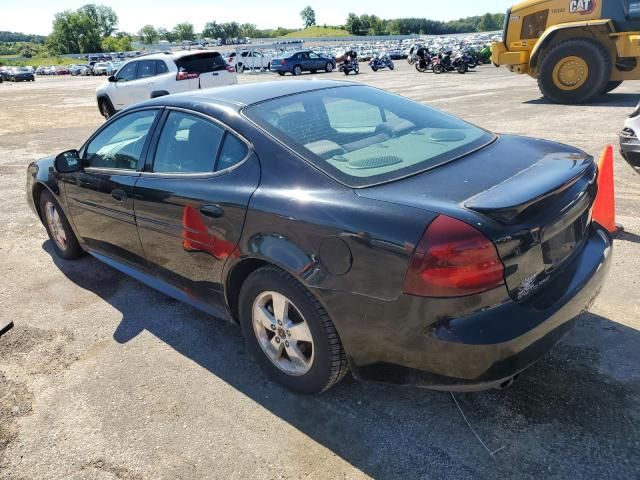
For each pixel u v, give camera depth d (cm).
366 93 344
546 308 224
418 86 1947
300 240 244
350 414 266
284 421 265
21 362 331
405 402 271
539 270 229
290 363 283
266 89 332
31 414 283
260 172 271
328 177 250
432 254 205
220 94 328
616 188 565
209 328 357
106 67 5481
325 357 256
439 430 251
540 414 254
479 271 204
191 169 310
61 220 458
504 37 1343
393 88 1908
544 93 1241
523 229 214
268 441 253
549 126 925
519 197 216
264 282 269
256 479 233
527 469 226
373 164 258
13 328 371
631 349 295
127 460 248
